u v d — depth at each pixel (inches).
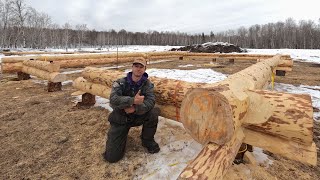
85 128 152.9
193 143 124.6
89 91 184.9
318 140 139.2
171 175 99.1
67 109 192.9
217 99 74.0
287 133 79.4
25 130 151.7
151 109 116.9
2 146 130.3
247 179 95.0
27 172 105.6
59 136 141.6
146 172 102.4
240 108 76.9
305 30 3100.4
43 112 186.9
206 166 66.8
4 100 224.7
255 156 114.0
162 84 125.1
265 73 181.3
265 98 84.4
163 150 119.8
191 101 80.2
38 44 2411.4
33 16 2647.6
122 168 106.2
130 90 110.4
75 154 120.3
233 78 106.0
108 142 109.7
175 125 150.0
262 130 85.2
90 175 102.3
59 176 102.2
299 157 79.9
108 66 542.3
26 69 322.3
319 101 224.5
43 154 121.1
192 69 480.7
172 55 716.0
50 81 258.7
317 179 98.3
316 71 475.8
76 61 415.8
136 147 124.5
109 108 192.1
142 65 107.4
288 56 444.8
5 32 2112.5
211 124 76.1
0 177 101.8
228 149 75.2
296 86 307.7
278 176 99.3
